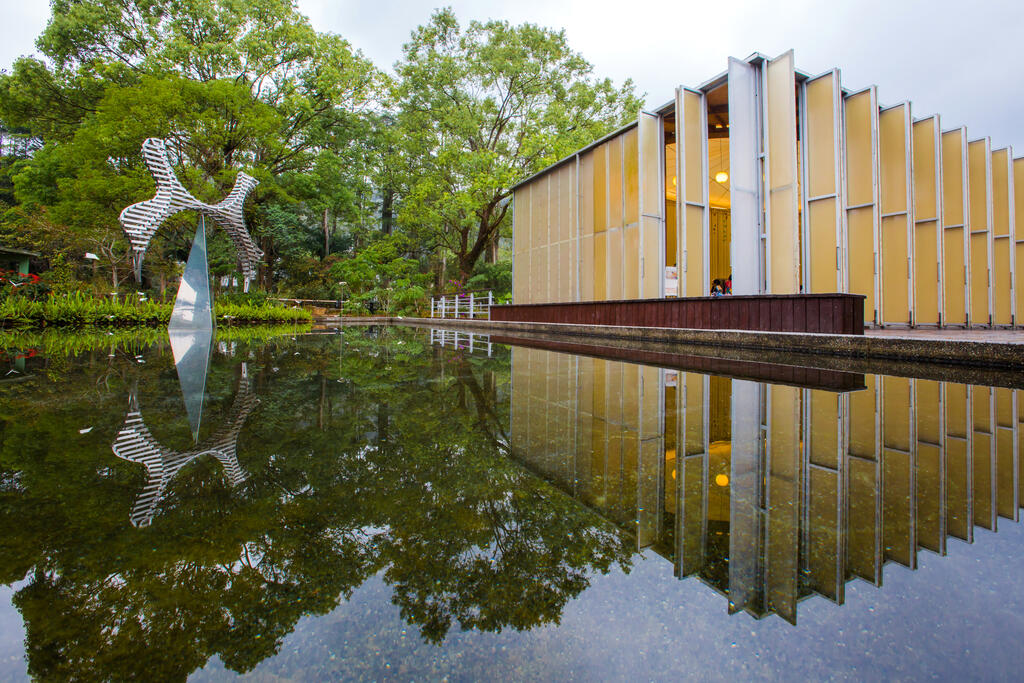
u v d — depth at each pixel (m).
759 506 1.14
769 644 0.65
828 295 5.36
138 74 19.50
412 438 1.77
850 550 0.92
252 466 1.41
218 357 4.75
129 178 16.75
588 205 10.55
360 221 31.61
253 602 0.74
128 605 0.72
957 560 0.87
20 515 1.02
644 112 8.78
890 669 0.59
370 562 0.88
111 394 2.63
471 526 1.03
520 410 2.31
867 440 1.74
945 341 4.16
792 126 6.97
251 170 19.11
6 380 3.13
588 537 0.99
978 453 1.57
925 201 9.97
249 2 20.84
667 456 1.56
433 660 0.63
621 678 0.58
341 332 10.71
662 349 6.10
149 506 1.09
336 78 21.86
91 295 11.88
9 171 23.80
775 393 2.77
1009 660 0.61
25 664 0.57
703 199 8.02
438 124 22.81
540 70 22.28
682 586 0.80
